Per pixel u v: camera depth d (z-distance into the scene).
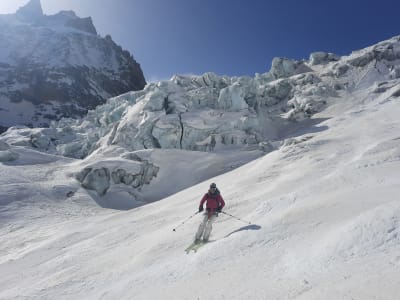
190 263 8.76
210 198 10.75
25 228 26.20
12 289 12.59
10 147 51.44
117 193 39.97
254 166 26.45
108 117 71.06
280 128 61.53
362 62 76.44
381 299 4.48
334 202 9.88
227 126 52.28
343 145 23.55
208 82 70.50
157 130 50.88
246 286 6.50
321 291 5.25
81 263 13.60
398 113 32.81
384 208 7.13
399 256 5.52
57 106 180.75
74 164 48.59
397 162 15.40
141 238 14.91
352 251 6.26
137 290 8.49
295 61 95.81
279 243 8.10
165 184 42.66
